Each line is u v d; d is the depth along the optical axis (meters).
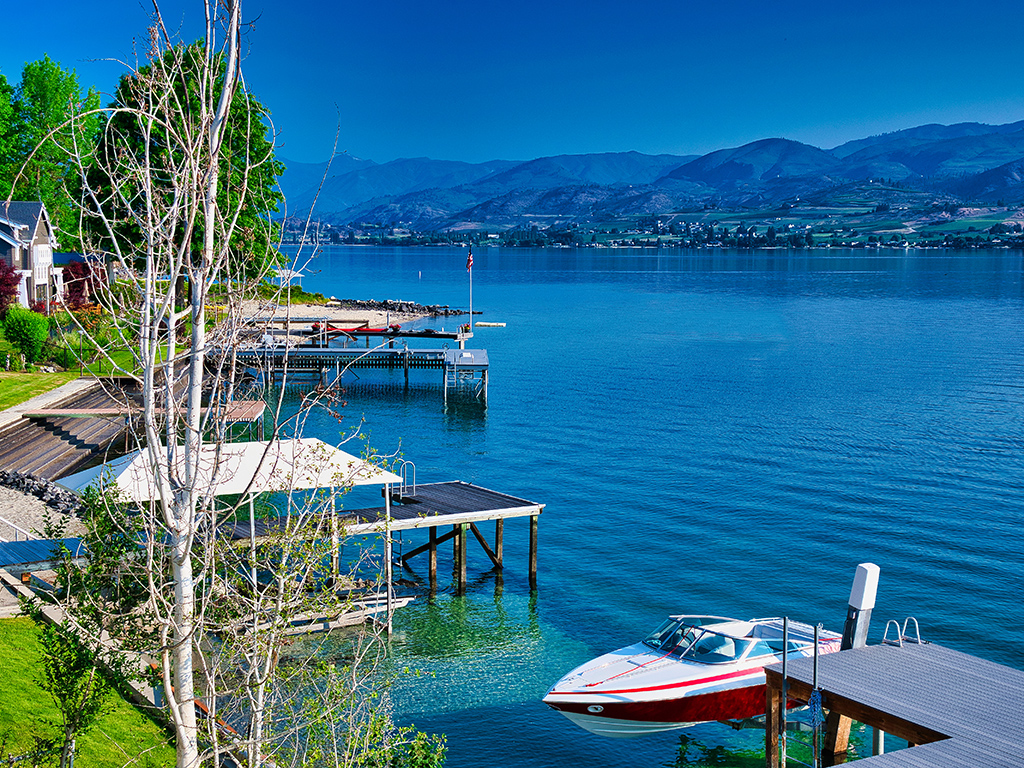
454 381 74.88
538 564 33.56
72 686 12.53
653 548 35.12
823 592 30.88
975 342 98.94
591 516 39.12
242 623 11.70
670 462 48.19
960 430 55.62
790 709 21.77
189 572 9.96
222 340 9.99
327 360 70.44
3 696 16.69
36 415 42.09
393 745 13.64
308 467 12.65
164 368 9.77
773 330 111.25
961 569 32.94
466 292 176.75
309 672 13.70
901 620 28.66
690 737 22.50
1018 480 44.69
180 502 9.95
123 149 10.14
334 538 13.31
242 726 14.05
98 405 45.00
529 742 21.72
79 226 9.98
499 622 28.48
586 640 27.38
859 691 16.34
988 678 17.03
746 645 22.81
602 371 79.94
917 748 14.23
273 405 62.47
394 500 32.22
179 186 9.65
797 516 39.06
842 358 87.44
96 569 12.64
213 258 10.50
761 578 32.12
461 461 48.62
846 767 13.70
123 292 10.36
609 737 22.16
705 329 112.94
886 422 58.06
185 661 9.91
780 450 50.72
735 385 72.50
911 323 118.75
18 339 52.88
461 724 22.34
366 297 158.75
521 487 43.56
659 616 29.03
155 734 16.89
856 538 36.25
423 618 28.70
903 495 42.09
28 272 66.56
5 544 22.53
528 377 76.94
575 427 57.19
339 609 13.65
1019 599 30.34
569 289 187.75
